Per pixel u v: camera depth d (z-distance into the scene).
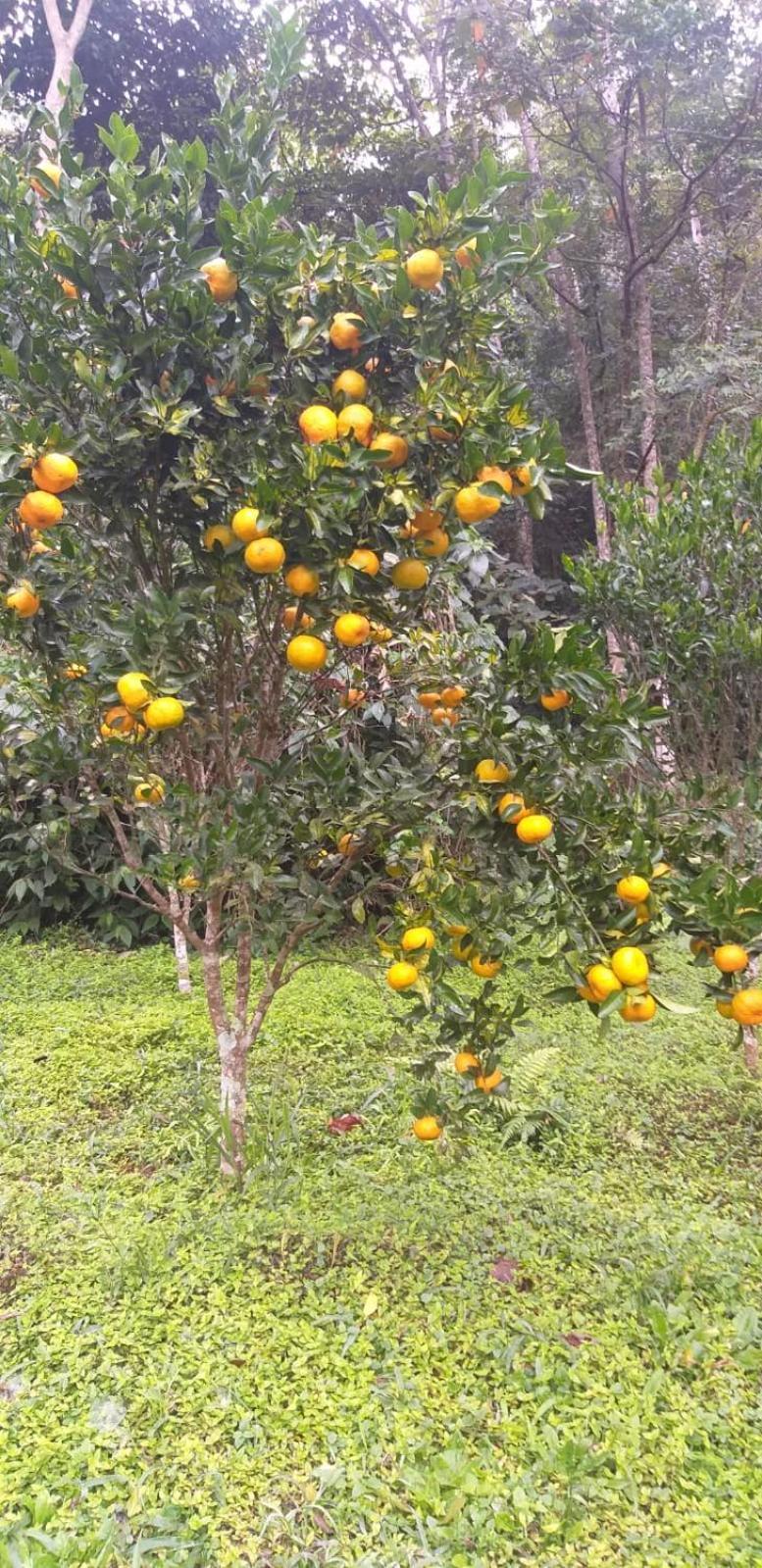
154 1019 4.45
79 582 2.42
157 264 2.08
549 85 9.57
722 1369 2.32
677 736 4.15
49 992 4.95
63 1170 3.10
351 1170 3.10
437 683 2.67
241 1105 3.05
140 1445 2.03
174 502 2.35
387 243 2.14
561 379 11.27
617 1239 2.78
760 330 9.36
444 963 2.33
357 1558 1.80
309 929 2.86
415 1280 2.59
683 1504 1.93
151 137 11.05
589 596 4.43
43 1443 2.00
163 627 2.11
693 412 9.99
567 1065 4.07
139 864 2.98
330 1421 2.10
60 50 8.28
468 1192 3.02
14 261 2.14
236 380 2.10
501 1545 1.84
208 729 2.62
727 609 3.98
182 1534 1.84
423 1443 2.03
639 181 10.15
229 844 2.22
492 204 2.07
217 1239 2.70
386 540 2.15
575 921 2.09
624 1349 2.34
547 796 2.14
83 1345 2.30
